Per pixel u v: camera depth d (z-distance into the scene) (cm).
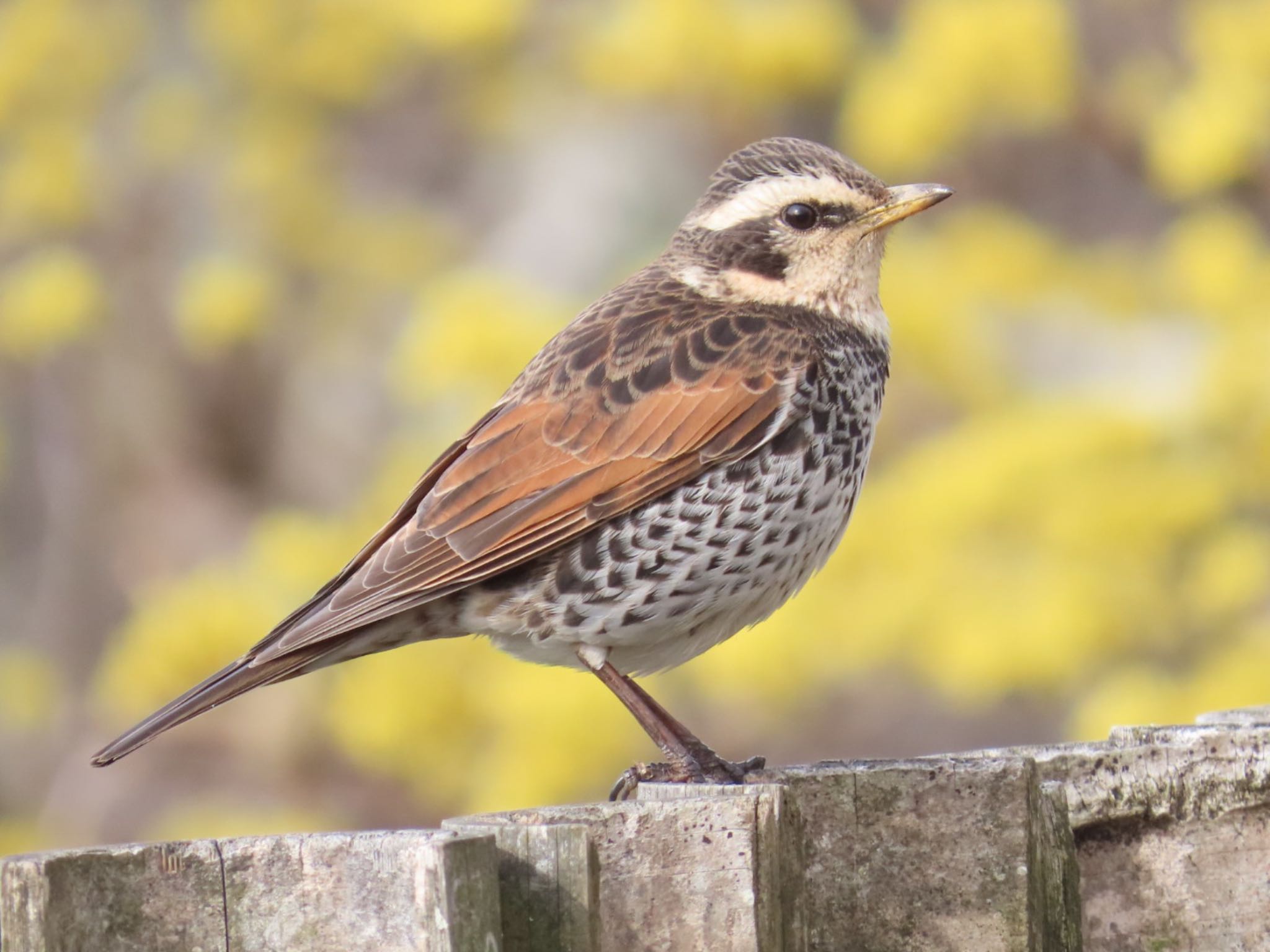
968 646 1253
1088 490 1297
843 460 738
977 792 540
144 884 467
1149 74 1463
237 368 1888
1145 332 1524
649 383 726
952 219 1570
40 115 1814
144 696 1423
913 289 1412
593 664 713
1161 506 1288
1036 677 1253
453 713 1425
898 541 1316
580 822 497
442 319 1373
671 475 710
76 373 1917
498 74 1778
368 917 467
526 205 1994
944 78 1381
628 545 706
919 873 541
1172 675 1307
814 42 1465
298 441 1914
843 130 1504
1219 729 608
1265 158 1412
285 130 1864
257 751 1572
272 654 689
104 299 1784
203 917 469
